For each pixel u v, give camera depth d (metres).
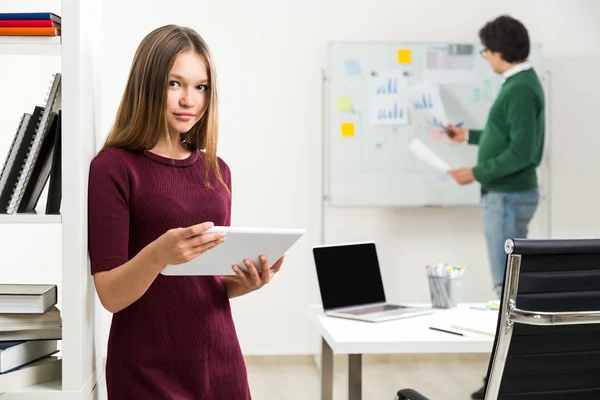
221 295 1.70
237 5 4.41
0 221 1.51
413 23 4.49
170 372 1.58
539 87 4.09
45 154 1.64
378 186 4.36
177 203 1.59
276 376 4.16
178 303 1.59
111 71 4.31
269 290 4.47
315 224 4.48
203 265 1.52
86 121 1.60
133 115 1.58
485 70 4.37
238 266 1.58
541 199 4.50
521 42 4.05
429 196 4.38
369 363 4.39
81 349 1.55
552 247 1.55
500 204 4.14
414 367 4.29
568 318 1.53
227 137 4.43
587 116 4.61
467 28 4.52
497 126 4.11
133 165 1.58
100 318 1.85
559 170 4.60
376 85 4.34
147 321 1.57
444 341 2.08
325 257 2.60
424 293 4.54
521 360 1.63
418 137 4.37
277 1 4.43
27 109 4.24
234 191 4.44
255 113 4.44
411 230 4.53
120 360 1.57
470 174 4.32
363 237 4.51
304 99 4.45
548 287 1.60
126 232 1.54
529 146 4.04
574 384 1.71
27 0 4.24
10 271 4.25
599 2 4.58
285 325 4.48
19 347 1.57
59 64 4.26
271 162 4.45
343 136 4.34
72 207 1.52
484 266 4.57
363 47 4.33
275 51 4.43
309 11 4.45
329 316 2.49
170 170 1.62
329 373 2.45
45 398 1.53
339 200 4.37
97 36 1.77
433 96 4.36
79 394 1.54
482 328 2.22
